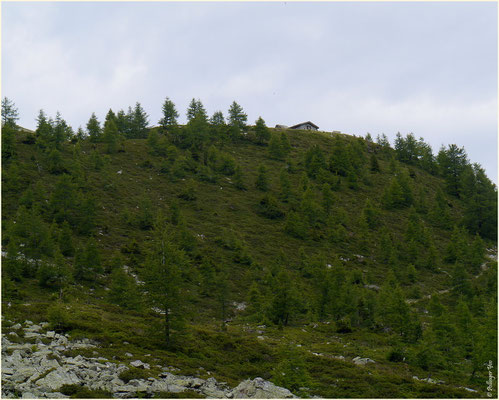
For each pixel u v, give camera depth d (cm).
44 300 4403
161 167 11550
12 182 8094
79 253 5781
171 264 3275
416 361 3738
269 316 5500
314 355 3503
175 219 8800
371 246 9844
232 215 9969
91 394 1755
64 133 12019
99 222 7969
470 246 10144
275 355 3434
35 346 2359
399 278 8238
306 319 5878
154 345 3067
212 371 2741
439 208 12112
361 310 5862
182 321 3219
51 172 9450
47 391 1725
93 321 3466
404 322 4591
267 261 8031
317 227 10275
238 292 6538
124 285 4969
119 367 2248
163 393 1944
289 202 11319
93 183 9619
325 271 6906
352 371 3103
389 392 2689
